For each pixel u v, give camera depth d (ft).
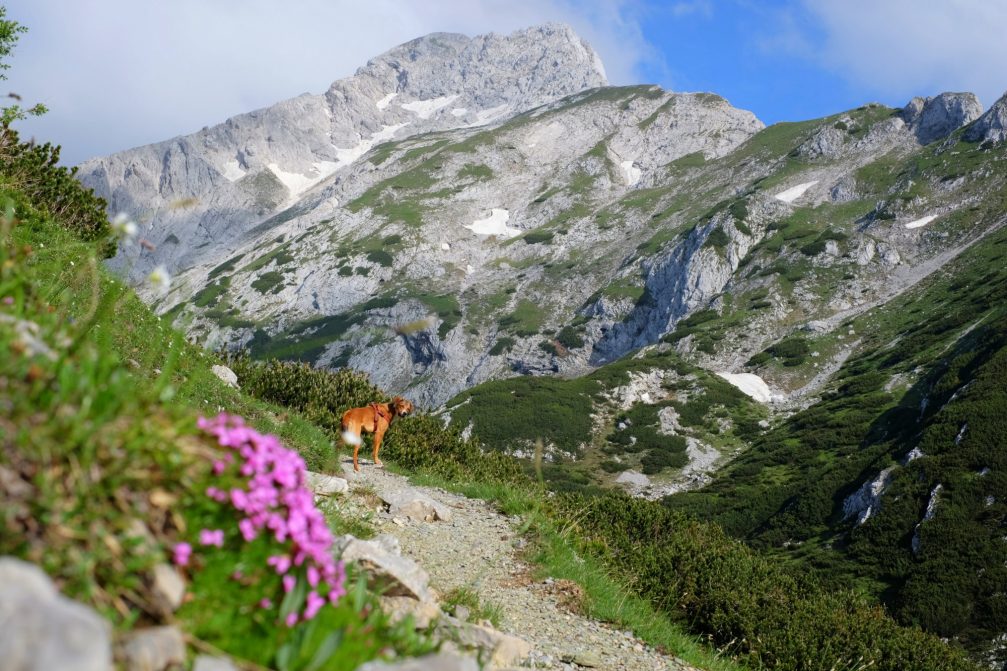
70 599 6.92
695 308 522.06
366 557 18.56
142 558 7.59
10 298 9.89
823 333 414.21
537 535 37.11
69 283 14.02
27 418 7.48
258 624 8.57
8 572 6.09
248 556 8.75
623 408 353.51
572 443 318.65
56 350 8.83
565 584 31.96
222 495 8.52
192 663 7.54
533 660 22.26
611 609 31.96
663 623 35.17
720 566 49.11
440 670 9.08
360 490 36.32
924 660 47.19
